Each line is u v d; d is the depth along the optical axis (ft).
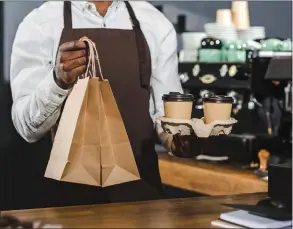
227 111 5.41
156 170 7.68
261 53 11.01
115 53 7.35
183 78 12.03
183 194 11.38
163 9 13.41
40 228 4.34
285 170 4.90
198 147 6.15
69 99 5.14
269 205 4.86
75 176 5.05
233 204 4.87
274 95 11.14
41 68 7.13
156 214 4.86
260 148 10.59
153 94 7.88
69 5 7.55
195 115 11.55
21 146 10.36
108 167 5.14
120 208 5.08
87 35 7.27
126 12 7.80
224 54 11.76
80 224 4.48
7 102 10.80
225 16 12.28
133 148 7.48
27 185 10.16
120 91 7.38
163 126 5.51
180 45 13.56
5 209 10.07
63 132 5.08
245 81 10.96
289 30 12.87
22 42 7.27
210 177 9.94
